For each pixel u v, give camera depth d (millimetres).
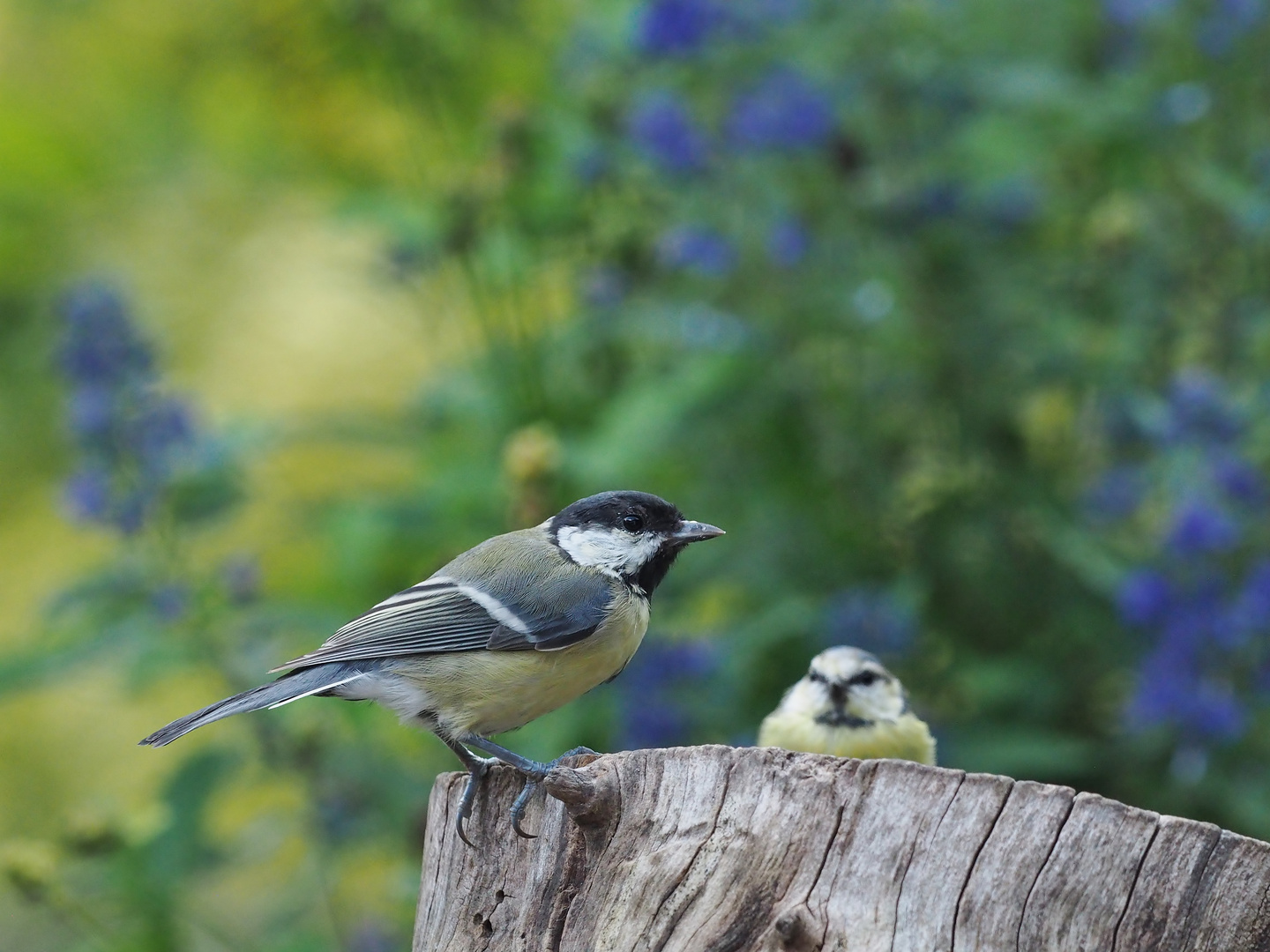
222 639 9867
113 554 12125
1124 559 10797
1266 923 5395
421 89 12461
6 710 16641
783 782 5703
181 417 10070
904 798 5578
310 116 15062
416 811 9961
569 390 11508
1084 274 11273
